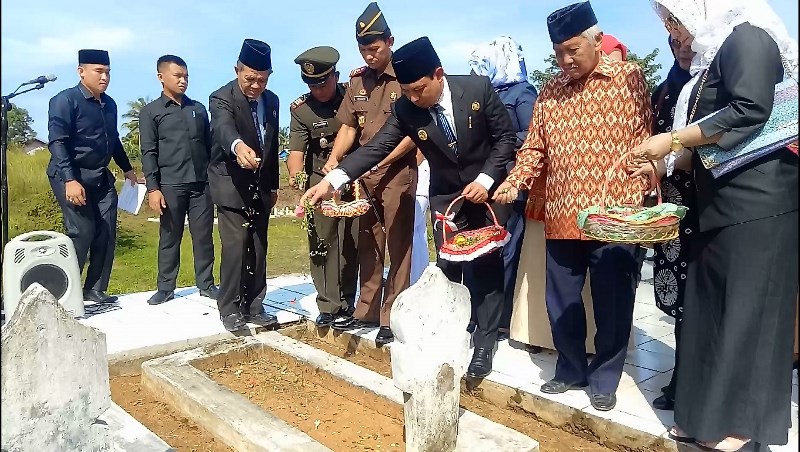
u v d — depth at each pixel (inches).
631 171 132.3
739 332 108.7
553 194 143.3
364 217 195.3
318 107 203.2
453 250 143.4
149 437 130.3
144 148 245.1
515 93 185.0
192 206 255.0
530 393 149.5
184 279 388.8
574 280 145.5
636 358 171.0
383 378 165.3
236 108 193.9
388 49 179.9
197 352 189.0
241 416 141.8
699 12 114.3
